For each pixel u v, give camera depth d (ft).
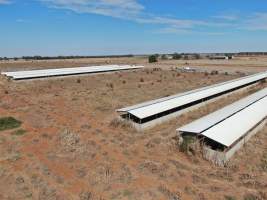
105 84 239.30
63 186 71.87
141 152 93.81
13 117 130.11
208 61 629.10
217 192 69.21
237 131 100.48
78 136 105.19
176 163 84.69
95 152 92.32
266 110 134.21
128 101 172.96
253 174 79.20
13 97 172.24
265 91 192.44
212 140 95.40
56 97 176.86
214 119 111.04
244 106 135.13
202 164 85.87
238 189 71.00
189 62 588.50
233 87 209.97
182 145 93.40
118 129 117.60
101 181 73.82
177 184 72.95
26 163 84.23
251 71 381.19
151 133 114.32
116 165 83.15
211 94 175.94
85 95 186.39
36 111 142.10
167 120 134.82
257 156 92.53
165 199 66.13
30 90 197.26
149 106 134.21
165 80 276.41
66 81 249.14
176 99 153.58
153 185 71.97
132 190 69.56
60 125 120.57
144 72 346.33
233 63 546.67
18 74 250.37
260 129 121.39
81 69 320.29
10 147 95.76
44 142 100.83
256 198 65.87
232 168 82.99
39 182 73.72
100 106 156.76
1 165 82.69
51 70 293.64
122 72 343.67
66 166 82.58
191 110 155.63
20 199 66.39
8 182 73.87
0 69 377.30
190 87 235.40
